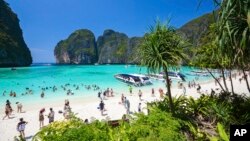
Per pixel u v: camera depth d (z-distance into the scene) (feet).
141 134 26.25
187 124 32.99
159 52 35.22
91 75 300.61
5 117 91.40
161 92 131.85
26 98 135.44
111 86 188.44
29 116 92.84
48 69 453.58
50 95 145.07
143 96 136.87
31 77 272.92
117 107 105.70
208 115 39.52
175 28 36.42
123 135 26.30
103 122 29.01
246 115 36.99
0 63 574.56
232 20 25.57
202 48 53.98
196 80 225.56
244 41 23.68
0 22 645.51
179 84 170.09
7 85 197.77
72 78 258.78
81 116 89.30
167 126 28.09
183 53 35.76
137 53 37.17
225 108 39.81
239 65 30.27
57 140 23.07
